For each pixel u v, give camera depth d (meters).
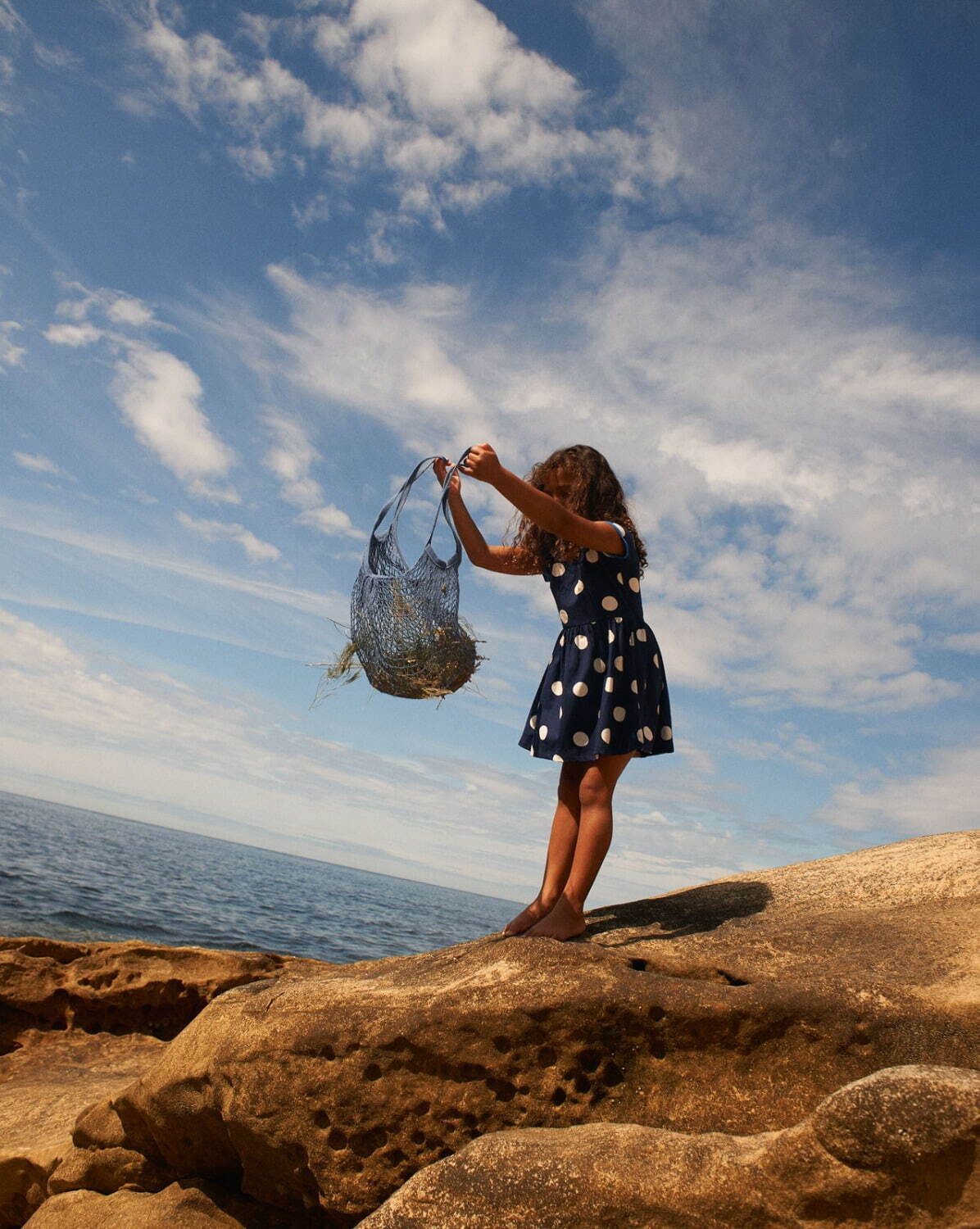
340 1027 3.15
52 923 15.38
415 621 3.70
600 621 3.57
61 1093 5.01
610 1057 2.98
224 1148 3.47
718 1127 2.83
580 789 3.54
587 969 3.12
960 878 3.83
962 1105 2.16
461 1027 3.03
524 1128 2.84
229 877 44.97
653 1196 2.34
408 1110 3.03
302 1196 3.24
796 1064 2.88
